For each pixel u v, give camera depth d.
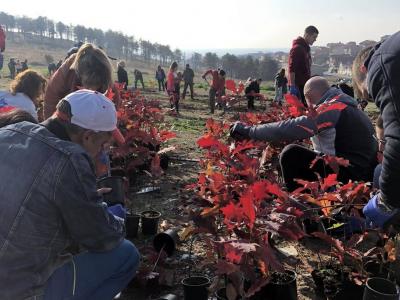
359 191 3.07
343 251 3.04
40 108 4.80
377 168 3.38
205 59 107.06
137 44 137.12
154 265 3.46
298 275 3.58
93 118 2.24
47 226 2.10
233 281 2.45
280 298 2.86
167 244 3.71
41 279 2.19
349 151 4.16
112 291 2.70
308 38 7.29
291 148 4.20
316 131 3.87
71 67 3.79
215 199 2.78
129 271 2.73
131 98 8.84
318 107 3.41
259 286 2.50
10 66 30.05
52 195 2.08
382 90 2.12
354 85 2.84
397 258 3.35
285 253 3.90
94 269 2.55
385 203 2.36
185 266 3.71
